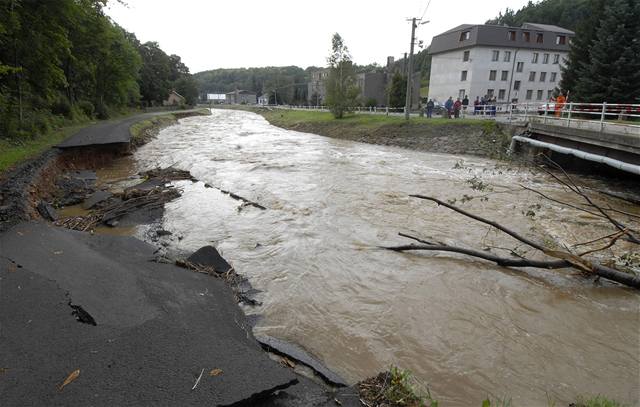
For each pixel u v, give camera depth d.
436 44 51.59
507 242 9.02
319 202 12.10
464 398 4.43
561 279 7.29
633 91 26.45
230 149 24.27
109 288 5.34
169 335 4.22
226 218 10.56
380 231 9.68
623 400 4.43
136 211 10.77
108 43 35.62
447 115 29.41
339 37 38.22
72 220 9.73
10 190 9.48
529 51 47.16
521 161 17.12
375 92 65.38
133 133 25.84
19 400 3.11
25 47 18.17
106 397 3.18
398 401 3.73
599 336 5.62
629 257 7.66
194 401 3.20
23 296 4.82
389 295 6.65
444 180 15.41
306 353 5.02
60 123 24.52
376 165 18.78
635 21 26.45
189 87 93.75
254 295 6.50
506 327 5.80
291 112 57.22
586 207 11.77
